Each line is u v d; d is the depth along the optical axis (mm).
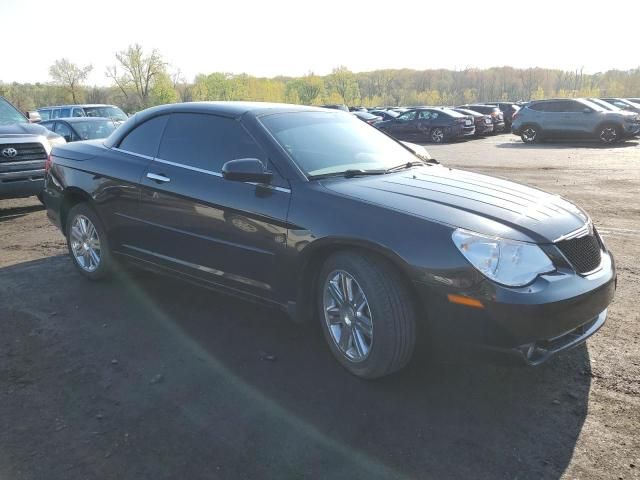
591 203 8430
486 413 2863
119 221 4457
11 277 5148
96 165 4629
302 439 2678
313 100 106625
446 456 2533
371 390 3100
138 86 72125
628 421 2756
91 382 3242
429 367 3342
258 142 3676
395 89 137625
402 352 2979
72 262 5441
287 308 3434
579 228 3094
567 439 2633
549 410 2873
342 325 3248
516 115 21266
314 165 3596
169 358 3521
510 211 3053
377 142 4293
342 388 3131
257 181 3424
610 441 2605
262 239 3436
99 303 4445
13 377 3305
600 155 15750
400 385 3148
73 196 4988
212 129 3973
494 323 2684
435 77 141875
